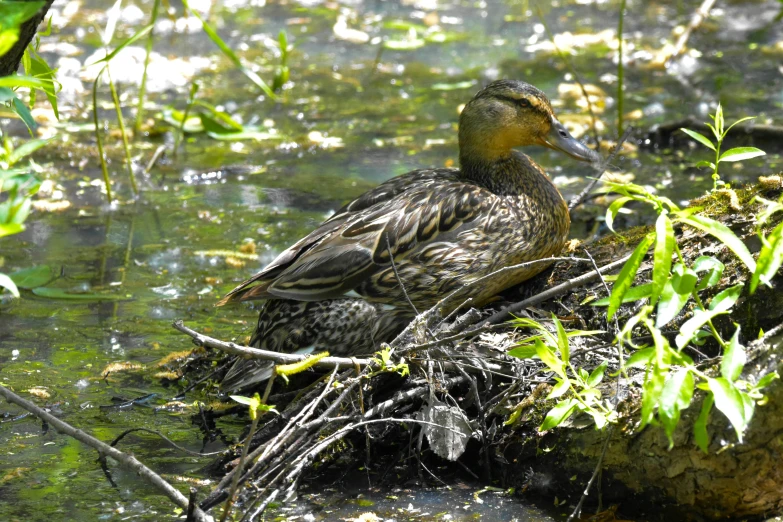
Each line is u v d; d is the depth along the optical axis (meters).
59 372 8.45
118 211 11.98
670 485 6.32
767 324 7.09
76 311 9.55
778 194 7.64
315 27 18.95
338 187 12.59
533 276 8.71
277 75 15.19
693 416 6.16
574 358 7.17
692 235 7.72
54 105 7.52
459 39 18.12
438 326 7.36
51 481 6.91
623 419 6.48
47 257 10.70
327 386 6.66
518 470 6.92
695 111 14.38
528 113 9.05
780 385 5.95
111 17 11.96
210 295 9.91
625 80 15.83
